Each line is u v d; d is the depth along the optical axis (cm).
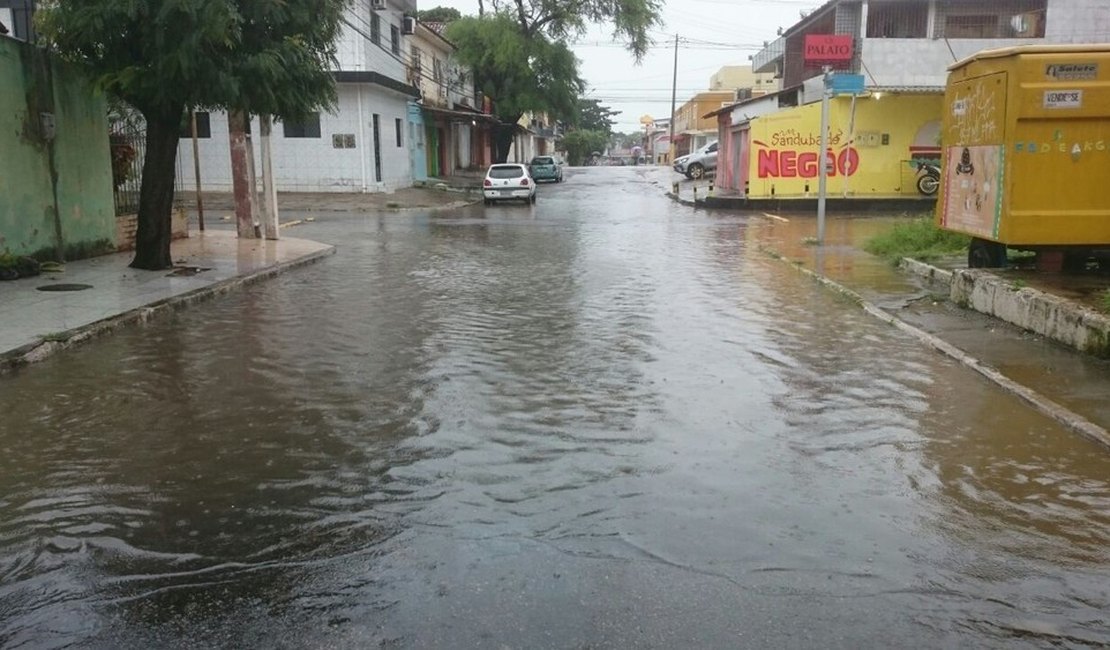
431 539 434
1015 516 466
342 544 429
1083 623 362
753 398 680
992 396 689
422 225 2302
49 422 625
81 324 912
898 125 2811
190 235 1884
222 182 3128
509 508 471
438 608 370
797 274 1380
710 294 1182
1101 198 988
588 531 443
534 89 4484
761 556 417
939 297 1116
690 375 749
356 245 1820
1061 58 970
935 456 556
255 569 405
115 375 754
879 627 357
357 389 708
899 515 466
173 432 603
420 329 949
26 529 448
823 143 1747
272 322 991
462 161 5119
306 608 371
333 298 1161
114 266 1352
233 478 517
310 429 607
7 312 969
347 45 3055
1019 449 569
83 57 1223
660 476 517
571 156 10838
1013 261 1140
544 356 820
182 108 1295
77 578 397
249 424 619
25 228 1277
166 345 871
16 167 1251
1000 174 1015
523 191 3103
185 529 448
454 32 4369
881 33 2962
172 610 370
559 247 1780
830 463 541
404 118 3609
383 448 567
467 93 5009
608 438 585
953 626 359
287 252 1590
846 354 830
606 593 382
